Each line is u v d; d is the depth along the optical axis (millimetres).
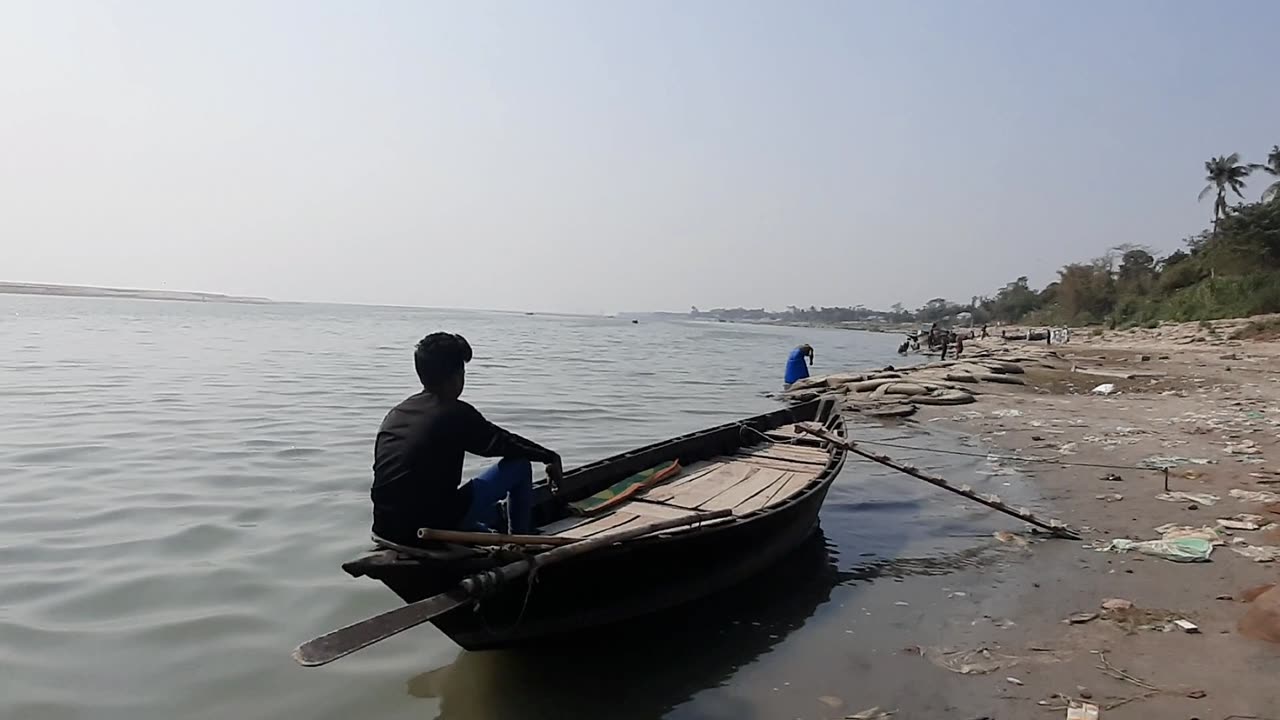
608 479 8328
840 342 82938
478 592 4641
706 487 8188
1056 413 17844
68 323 57062
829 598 6730
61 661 5383
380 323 94000
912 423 16953
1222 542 7641
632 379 28469
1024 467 11945
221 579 6922
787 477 8648
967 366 27719
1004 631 5914
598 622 5723
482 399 20234
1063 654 5441
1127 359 34656
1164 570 7020
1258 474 10445
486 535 4926
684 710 4902
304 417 15812
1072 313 82875
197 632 5895
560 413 18234
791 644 5824
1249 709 4562
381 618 4215
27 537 7863
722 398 23031
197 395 18875
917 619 6234
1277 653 5227
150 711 4824
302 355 33906
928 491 10664
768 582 7121
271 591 6707
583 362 36688
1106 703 4730
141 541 7848
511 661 5598
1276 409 17172
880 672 5332
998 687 5035
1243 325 44531
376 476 5156
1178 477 10531
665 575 6004
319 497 9656
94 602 6355
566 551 5047
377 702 5016
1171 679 4977
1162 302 61406
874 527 8953
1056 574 7133
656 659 5637
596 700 5051
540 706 4973
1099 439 13938
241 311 141125
